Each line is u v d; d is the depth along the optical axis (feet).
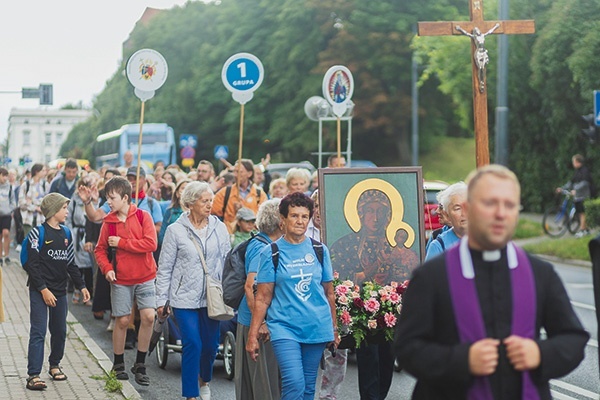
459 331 19.99
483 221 19.60
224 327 52.70
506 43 119.96
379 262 43.68
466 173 283.18
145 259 50.06
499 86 119.96
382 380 43.52
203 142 333.83
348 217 43.73
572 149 175.32
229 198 68.95
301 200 36.09
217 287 43.98
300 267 35.94
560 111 171.32
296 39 283.79
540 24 171.22
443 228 43.88
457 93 189.98
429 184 99.45
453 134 305.12
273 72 292.40
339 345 41.27
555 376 19.77
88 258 79.97
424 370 19.90
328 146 279.90
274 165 182.29
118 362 50.42
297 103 279.49
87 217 73.41
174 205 64.34
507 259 20.25
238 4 318.45
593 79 156.66
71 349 59.26
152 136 257.55
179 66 363.97
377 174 44.19
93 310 64.90
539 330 20.34
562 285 20.57
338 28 277.64
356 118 273.75
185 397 44.60
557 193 142.72
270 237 39.73
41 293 47.65
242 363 39.68
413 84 251.80
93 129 500.74
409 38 265.54
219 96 319.88
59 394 46.19
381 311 41.42
